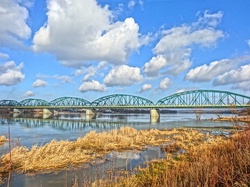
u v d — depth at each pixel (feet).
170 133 146.82
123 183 45.32
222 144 53.83
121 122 303.07
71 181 53.42
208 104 387.96
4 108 586.45
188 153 72.23
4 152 81.41
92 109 492.95
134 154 84.23
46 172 60.90
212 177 28.35
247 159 29.35
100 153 83.46
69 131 179.11
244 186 25.22
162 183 37.17
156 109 408.26
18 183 53.62
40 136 143.54
